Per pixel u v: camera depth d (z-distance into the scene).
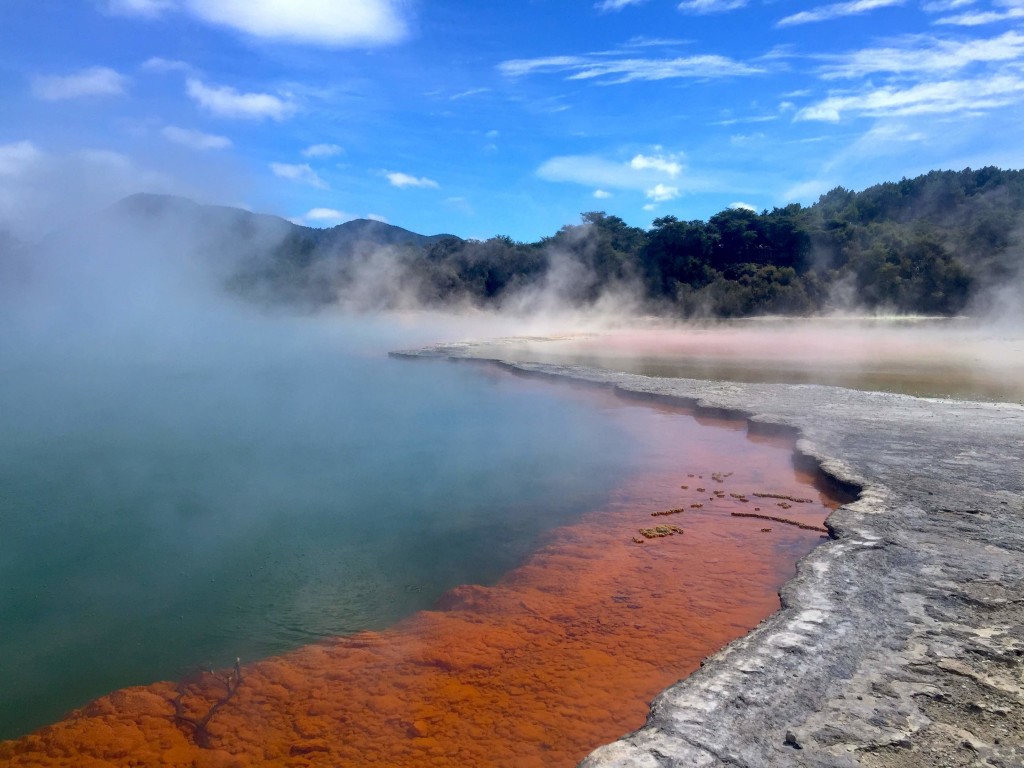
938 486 7.41
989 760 3.22
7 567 6.98
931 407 12.14
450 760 3.83
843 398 13.23
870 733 3.43
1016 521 6.32
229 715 4.37
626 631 5.23
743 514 7.76
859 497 7.21
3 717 4.52
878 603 4.80
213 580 6.59
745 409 12.33
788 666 4.05
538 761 3.80
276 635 5.50
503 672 4.73
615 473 9.72
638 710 4.21
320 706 4.43
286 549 7.32
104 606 6.08
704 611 5.51
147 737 4.19
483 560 6.89
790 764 3.24
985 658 4.08
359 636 5.42
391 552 7.17
